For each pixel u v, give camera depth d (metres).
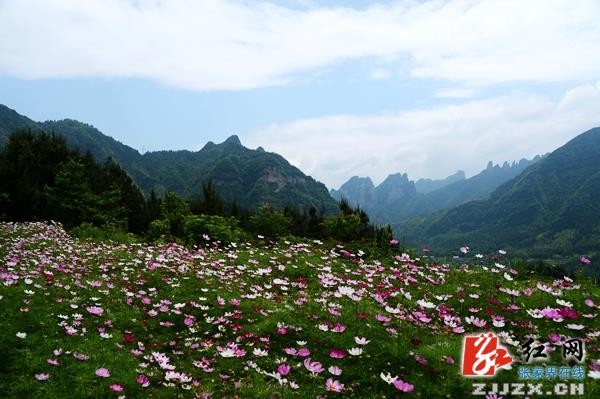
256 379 6.05
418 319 7.73
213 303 9.19
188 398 5.70
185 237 19.67
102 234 20.97
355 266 12.86
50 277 10.34
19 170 26.52
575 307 8.42
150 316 8.66
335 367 5.54
